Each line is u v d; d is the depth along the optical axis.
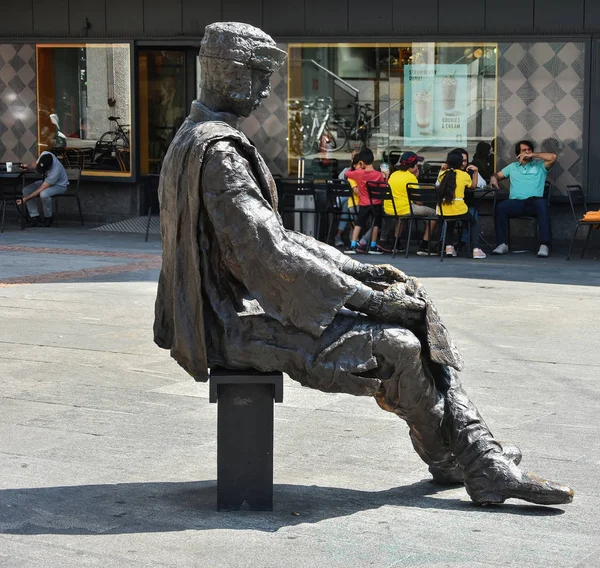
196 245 4.30
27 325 9.29
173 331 4.60
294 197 16.25
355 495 4.90
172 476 5.19
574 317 9.90
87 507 4.70
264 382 4.45
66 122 18.30
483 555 4.12
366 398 6.88
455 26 15.86
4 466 5.35
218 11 17.06
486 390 7.08
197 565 4.01
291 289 4.23
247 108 4.55
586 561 4.07
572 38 15.27
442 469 4.95
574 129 15.47
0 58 18.59
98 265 13.32
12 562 4.04
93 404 6.66
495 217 15.14
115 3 17.64
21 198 17.39
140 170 18.08
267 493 4.62
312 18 16.56
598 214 14.17
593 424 6.23
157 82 18.27
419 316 4.43
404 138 16.48
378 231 15.23
